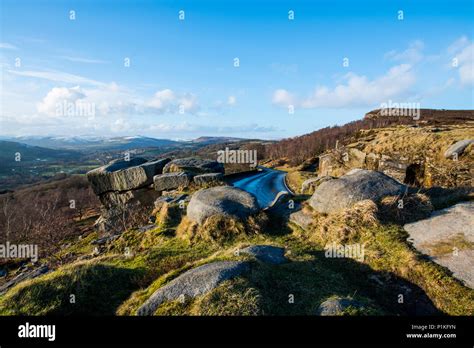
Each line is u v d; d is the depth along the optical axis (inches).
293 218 603.5
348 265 428.5
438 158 1100.5
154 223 723.4
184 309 283.1
